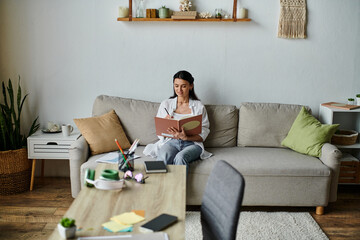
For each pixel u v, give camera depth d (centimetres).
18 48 364
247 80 370
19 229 273
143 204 161
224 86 372
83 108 377
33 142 333
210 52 366
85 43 365
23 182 342
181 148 315
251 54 366
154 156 317
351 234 276
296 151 333
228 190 152
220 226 153
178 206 159
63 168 386
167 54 367
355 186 375
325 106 356
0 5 357
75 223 143
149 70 370
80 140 313
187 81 329
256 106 354
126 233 137
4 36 362
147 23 361
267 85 371
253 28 361
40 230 272
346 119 377
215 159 311
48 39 364
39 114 377
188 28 361
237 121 357
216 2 356
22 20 360
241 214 302
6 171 330
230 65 368
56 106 376
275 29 361
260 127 347
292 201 302
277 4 356
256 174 297
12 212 300
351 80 371
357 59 367
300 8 357
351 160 352
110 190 175
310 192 300
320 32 362
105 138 323
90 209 155
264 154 323
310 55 366
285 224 286
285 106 355
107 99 354
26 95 363
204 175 299
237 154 323
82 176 290
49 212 301
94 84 373
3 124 329
